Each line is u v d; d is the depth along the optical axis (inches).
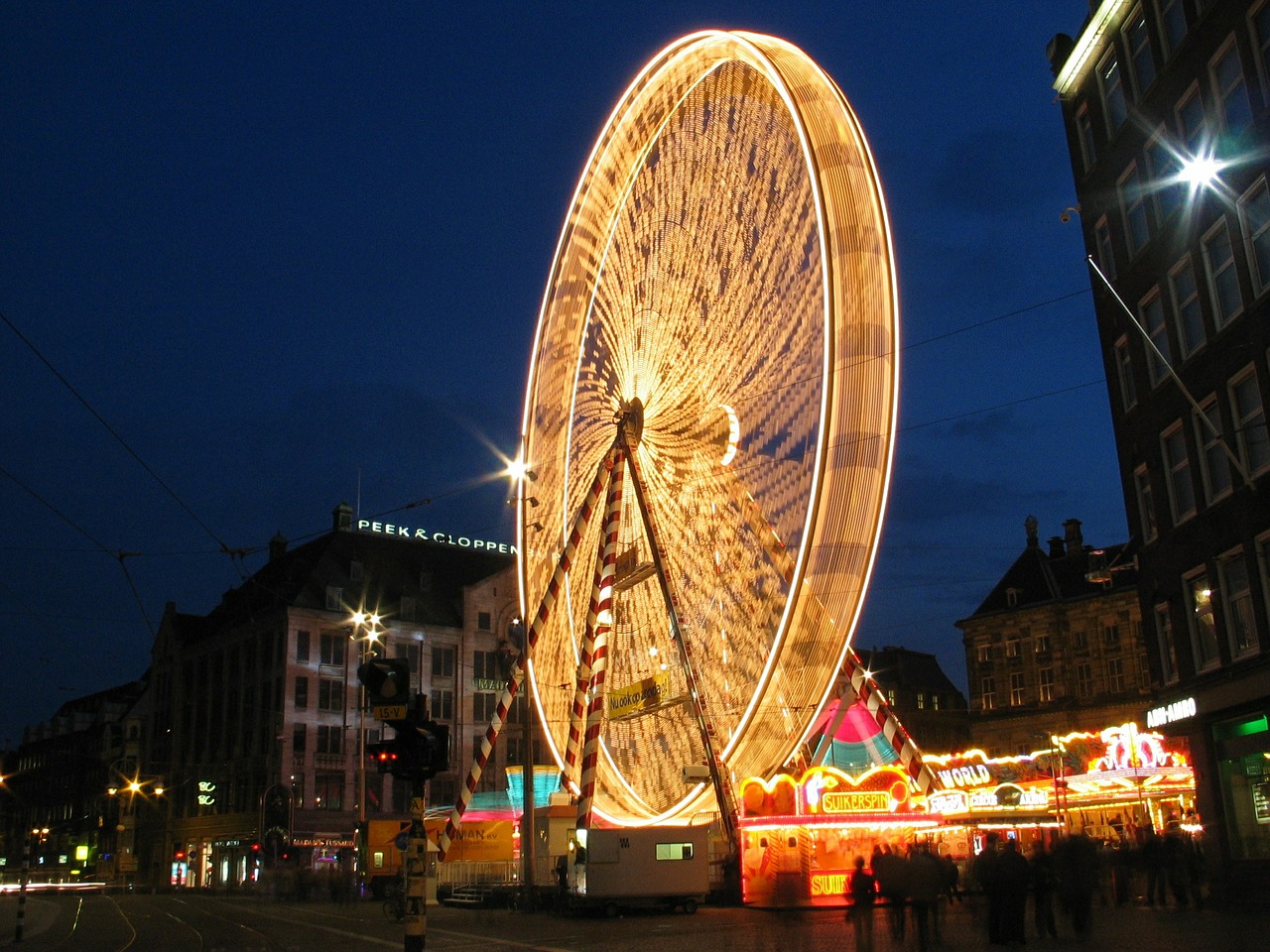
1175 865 1164.5
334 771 3533.5
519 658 1966.0
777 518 1491.1
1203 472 1254.3
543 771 2345.0
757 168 1611.7
